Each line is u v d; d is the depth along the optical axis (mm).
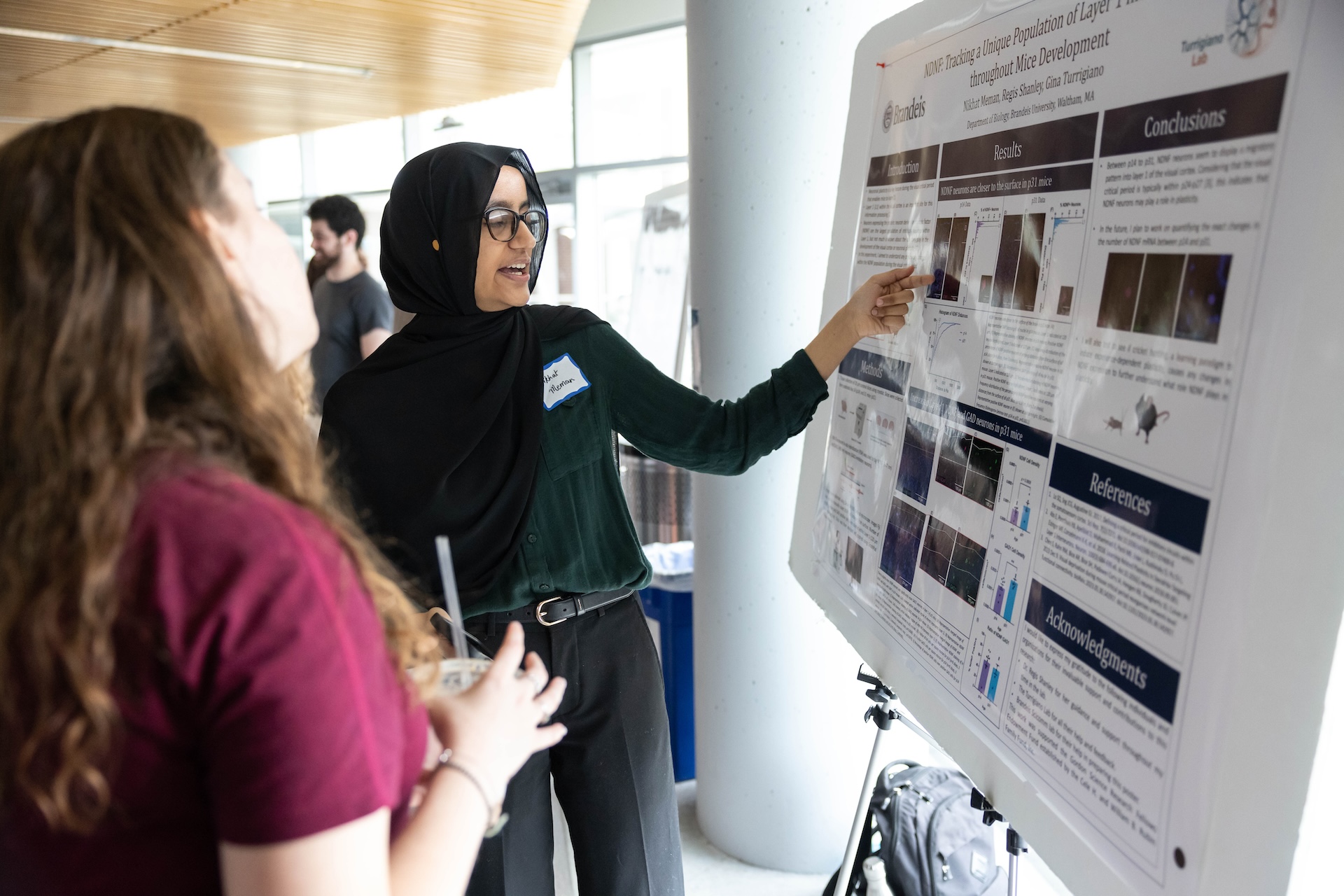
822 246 1981
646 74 6258
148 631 531
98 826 562
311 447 676
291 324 710
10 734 556
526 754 747
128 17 3387
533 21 3580
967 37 1075
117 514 538
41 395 561
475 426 1447
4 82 4664
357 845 557
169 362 601
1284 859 612
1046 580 868
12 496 559
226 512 552
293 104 5445
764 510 2092
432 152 1521
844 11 1882
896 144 1276
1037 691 874
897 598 1198
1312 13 602
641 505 3346
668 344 3682
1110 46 811
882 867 1723
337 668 559
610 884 1480
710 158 2021
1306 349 603
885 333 1297
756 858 2271
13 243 583
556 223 7066
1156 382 733
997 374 983
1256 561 627
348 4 3254
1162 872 698
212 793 553
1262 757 625
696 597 2293
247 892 544
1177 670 692
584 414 1505
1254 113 646
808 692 2137
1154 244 744
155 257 579
